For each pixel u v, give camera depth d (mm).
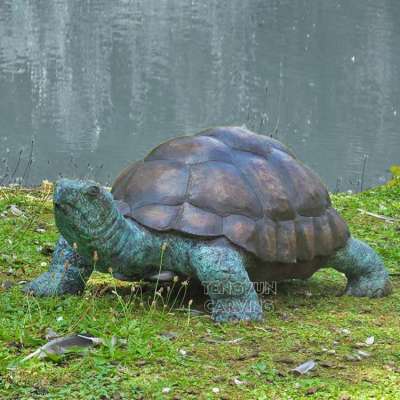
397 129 35094
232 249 7078
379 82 47344
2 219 10391
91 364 5754
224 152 7543
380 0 84375
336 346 6488
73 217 6688
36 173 24469
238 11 80250
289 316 7324
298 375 5820
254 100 41906
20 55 53406
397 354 6332
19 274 8250
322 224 7781
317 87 45062
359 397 5438
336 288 8578
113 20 72250
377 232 11070
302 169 7938
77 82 46281
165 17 76188
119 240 6930
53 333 6234
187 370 5793
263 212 7324
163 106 40906
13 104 39000
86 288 7812
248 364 5980
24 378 5500
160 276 7223
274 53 56594
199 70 51781
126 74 50031
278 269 7543
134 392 5379
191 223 7012
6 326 6410
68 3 80500
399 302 8039
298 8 80438
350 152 30375
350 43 60188
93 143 31062
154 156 7613
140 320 6762
